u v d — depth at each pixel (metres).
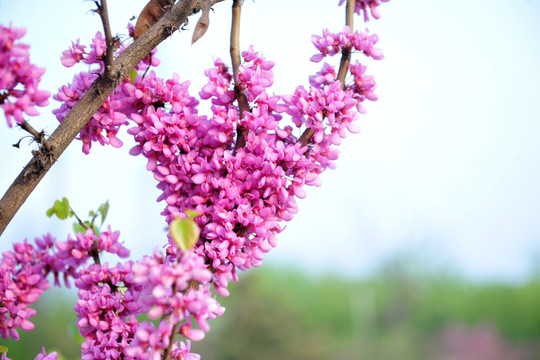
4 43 0.81
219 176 0.91
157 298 0.81
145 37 0.89
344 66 0.93
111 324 0.89
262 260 0.90
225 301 8.28
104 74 0.87
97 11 0.86
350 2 0.94
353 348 13.98
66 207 1.00
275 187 0.90
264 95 0.92
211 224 0.89
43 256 0.98
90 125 0.91
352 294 15.12
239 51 0.92
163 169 0.92
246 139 0.92
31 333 6.62
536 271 16.12
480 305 15.48
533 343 15.00
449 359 14.44
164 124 0.91
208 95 0.92
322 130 0.91
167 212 0.92
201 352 7.93
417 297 15.10
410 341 14.50
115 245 0.95
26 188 0.86
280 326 8.10
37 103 0.83
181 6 0.89
